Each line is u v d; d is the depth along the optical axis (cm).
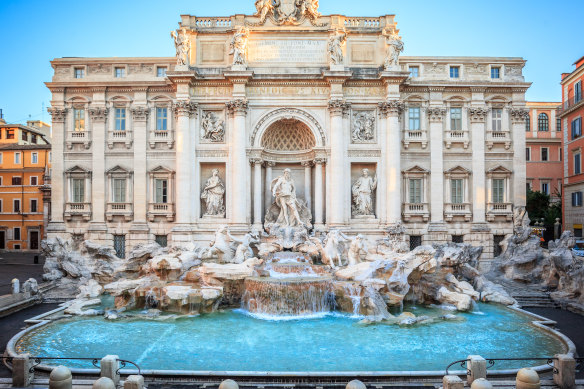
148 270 3108
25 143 7238
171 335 2212
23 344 2058
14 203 6675
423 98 4159
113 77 4197
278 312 2659
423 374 1609
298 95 4016
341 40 3956
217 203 4031
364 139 4050
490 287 3181
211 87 4031
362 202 4000
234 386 1256
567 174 5016
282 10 4050
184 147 3928
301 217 4028
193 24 4062
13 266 4706
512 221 4159
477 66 4197
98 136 4175
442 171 4138
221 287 2803
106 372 1502
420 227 4109
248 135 4006
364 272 2908
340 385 1580
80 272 3475
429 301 3009
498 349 1992
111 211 4131
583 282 2833
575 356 1856
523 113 4181
